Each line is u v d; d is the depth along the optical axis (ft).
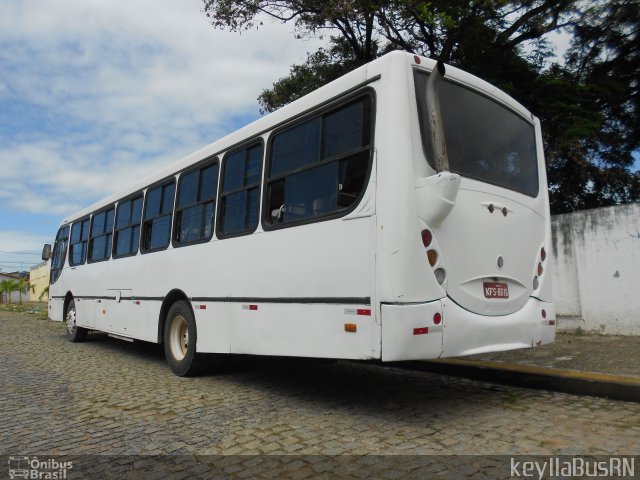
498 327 14.49
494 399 16.58
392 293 12.59
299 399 17.25
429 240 13.23
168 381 21.07
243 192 18.86
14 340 38.29
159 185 25.70
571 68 48.03
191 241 21.88
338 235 14.26
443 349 13.03
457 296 13.74
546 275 17.12
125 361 27.20
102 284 31.09
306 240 15.37
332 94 15.34
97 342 36.76
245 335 17.72
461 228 14.14
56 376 22.74
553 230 29.58
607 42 47.26
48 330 47.60
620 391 15.81
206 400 17.46
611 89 44.37
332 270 14.32
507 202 15.99
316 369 23.31
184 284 21.95
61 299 38.86
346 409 15.72
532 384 18.12
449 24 40.22
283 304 16.02
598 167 45.47
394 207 12.87
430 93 13.42
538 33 46.98
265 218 17.40
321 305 14.56
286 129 17.11
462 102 15.49
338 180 14.62
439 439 12.54
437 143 13.34
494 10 43.93
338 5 42.55
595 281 27.68
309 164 15.80
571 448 11.67
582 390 16.71
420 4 41.29
